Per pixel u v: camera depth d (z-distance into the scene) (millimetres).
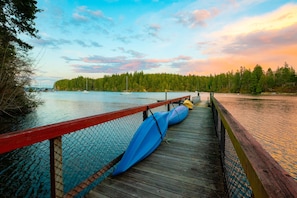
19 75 9984
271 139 11219
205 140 4051
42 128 1282
